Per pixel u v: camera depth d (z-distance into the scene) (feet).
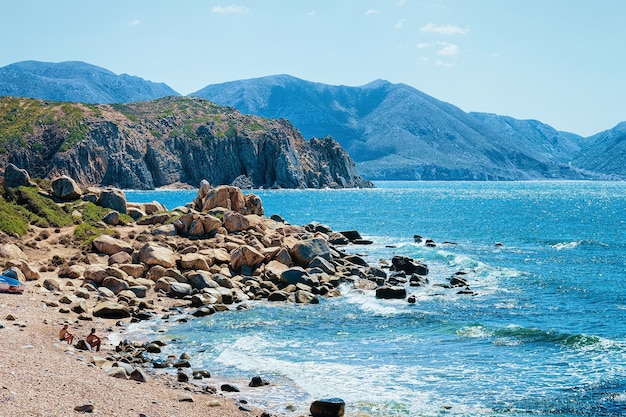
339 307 133.49
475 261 200.85
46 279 131.85
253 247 169.48
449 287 157.99
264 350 98.94
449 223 384.68
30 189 198.80
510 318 125.29
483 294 150.10
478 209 538.88
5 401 57.26
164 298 135.64
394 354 97.71
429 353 98.48
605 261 214.48
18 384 63.72
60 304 119.34
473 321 121.60
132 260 154.10
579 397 78.79
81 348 90.89
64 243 167.22
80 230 176.24
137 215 210.38
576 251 244.42
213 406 70.74
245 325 115.44
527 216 452.76
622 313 130.93
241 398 76.43
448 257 212.43
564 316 127.85
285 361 93.25
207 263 155.02
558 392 80.69
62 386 66.23
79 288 130.31
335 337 108.06
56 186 206.18
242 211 228.22
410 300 138.92
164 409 65.92
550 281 168.96
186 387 77.56
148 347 95.66
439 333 111.45
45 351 83.66
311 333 110.63
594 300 144.25
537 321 123.24
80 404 61.46
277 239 176.45
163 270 145.89
